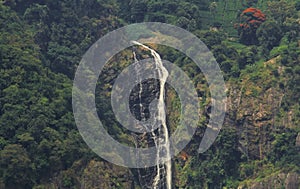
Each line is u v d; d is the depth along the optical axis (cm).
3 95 11125
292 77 13050
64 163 10794
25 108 10969
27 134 10562
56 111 11388
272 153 12312
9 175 9981
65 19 14138
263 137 12556
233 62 13875
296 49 13538
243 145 12581
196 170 12512
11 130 10619
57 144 10719
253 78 13288
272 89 13012
